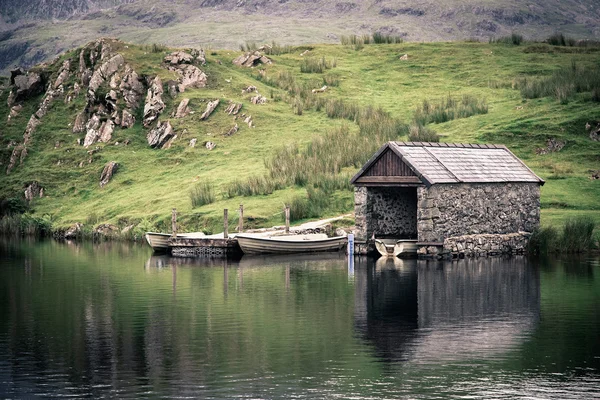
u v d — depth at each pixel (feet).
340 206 207.41
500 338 93.76
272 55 348.38
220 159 261.24
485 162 176.65
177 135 280.31
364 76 323.16
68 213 254.88
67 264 167.63
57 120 308.81
